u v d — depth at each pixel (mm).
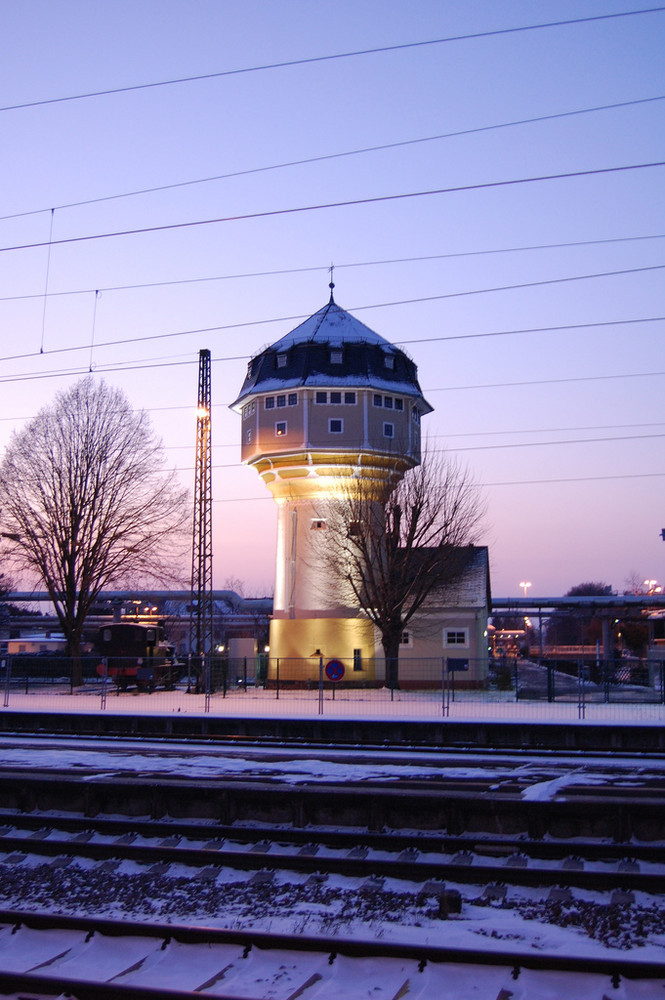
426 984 7957
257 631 78438
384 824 13883
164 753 21828
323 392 46031
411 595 44094
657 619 66125
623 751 22109
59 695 39531
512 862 11898
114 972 8352
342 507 44812
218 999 7297
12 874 11789
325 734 27406
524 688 41594
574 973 8031
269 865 11750
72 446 48219
